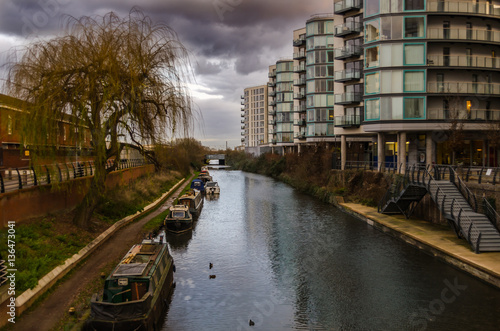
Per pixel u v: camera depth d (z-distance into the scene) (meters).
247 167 92.75
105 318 10.38
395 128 31.66
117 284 11.37
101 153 17.17
